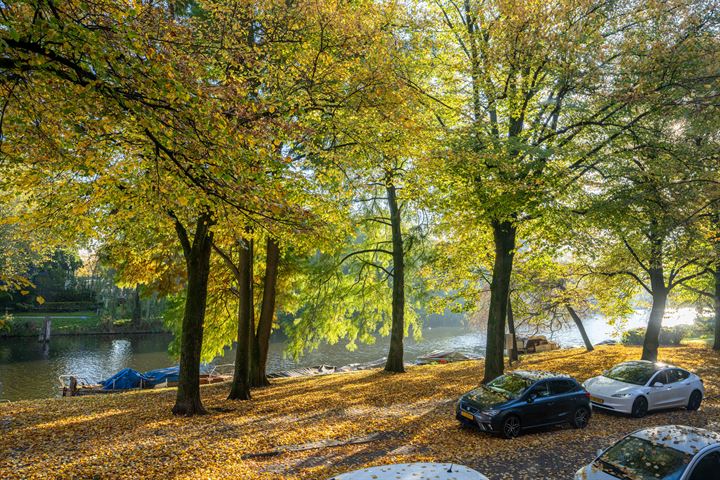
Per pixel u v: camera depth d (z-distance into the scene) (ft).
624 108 54.90
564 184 55.16
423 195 61.05
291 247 83.76
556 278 88.53
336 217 51.60
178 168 29.22
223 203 30.68
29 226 42.65
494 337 65.92
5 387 109.60
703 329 135.95
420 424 46.37
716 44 50.01
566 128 58.13
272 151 35.06
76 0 24.53
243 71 41.47
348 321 94.27
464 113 59.31
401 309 90.22
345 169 50.44
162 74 25.31
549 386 46.06
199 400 50.90
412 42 55.47
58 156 30.14
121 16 25.45
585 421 47.16
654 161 55.11
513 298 99.50
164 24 30.42
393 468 21.16
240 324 62.39
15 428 42.68
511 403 43.45
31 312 234.58
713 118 51.75
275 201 31.40
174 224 47.19
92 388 93.40
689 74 50.75
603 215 54.34
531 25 52.60
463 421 44.60
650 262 70.95
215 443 38.55
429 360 124.06
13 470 31.24
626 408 50.29
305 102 41.52
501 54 55.36
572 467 35.19
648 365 56.03
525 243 68.03
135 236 54.13
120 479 30.40
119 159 37.24
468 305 89.30
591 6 55.11
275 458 35.83
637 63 51.39
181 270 73.72
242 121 32.71
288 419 47.91
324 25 40.42
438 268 86.43
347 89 44.14
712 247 59.57
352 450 38.19
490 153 51.85
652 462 25.32
